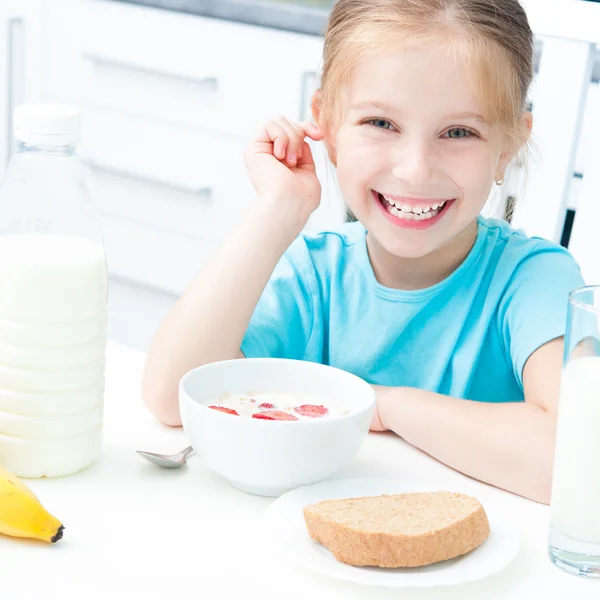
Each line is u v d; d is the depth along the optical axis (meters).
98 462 1.12
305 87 2.84
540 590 0.92
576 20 1.66
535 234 1.74
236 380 1.20
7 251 1.05
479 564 0.93
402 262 1.53
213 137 3.03
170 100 3.10
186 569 0.91
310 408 1.16
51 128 1.03
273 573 0.91
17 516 0.91
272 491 1.06
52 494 1.03
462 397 1.52
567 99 1.69
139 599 0.85
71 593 0.86
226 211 3.06
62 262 1.04
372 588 0.90
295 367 1.21
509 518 1.06
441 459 1.19
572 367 0.96
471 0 1.35
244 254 1.38
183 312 1.35
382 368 1.57
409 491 1.07
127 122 3.21
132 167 3.23
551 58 1.69
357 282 1.58
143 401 1.29
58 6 3.29
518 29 1.41
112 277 3.35
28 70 3.42
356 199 1.44
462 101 1.33
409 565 0.91
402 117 1.34
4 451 1.06
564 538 0.96
